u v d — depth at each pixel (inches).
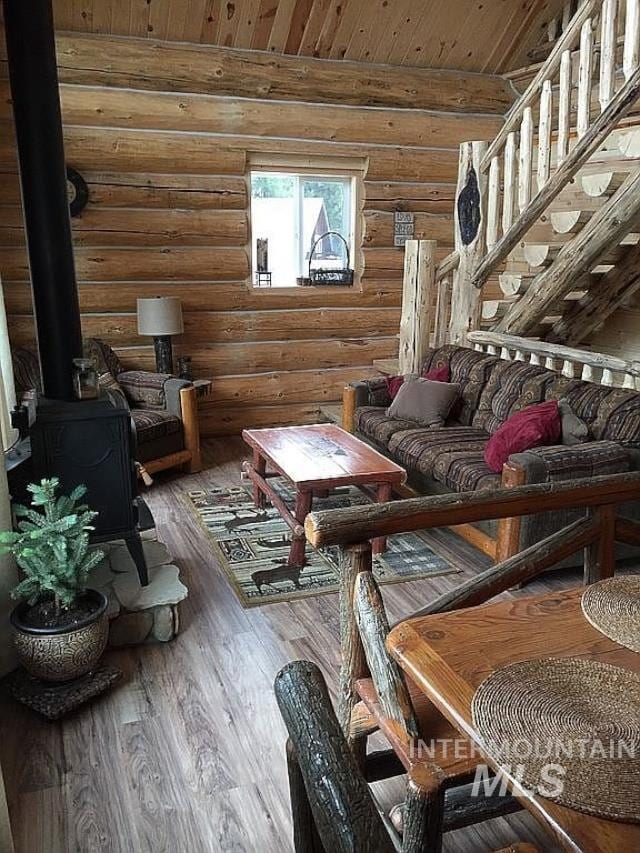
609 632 54.0
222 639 112.0
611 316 231.6
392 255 237.0
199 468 198.5
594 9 149.0
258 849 73.2
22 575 106.7
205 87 199.5
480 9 206.8
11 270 191.8
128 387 201.2
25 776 82.5
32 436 104.0
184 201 209.2
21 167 106.4
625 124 204.1
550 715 44.2
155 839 74.3
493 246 187.6
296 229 231.5
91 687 95.7
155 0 182.9
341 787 35.5
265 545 147.6
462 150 193.9
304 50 206.7
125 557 121.9
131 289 212.8
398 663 53.1
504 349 188.7
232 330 227.1
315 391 243.1
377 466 140.6
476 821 68.7
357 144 221.8
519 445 135.6
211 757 86.0
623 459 130.3
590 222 168.4
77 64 186.4
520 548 127.2
